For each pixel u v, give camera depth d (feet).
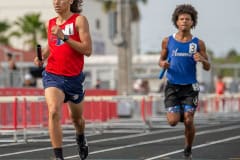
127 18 169.58
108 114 108.88
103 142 71.41
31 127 89.20
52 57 43.83
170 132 88.63
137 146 66.03
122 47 168.66
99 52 255.50
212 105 142.41
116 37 169.07
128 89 168.35
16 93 97.14
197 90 50.01
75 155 57.16
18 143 71.26
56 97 42.93
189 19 49.39
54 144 42.24
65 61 43.57
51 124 42.27
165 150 61.41
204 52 50.16
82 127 46.96
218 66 221.25
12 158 55.16
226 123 112.16
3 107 93.61
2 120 93.61
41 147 65.87
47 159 54.29
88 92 112.47
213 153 57.88
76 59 43.86
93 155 57.11
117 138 77.66
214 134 82.43
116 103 121.60
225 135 80.53
